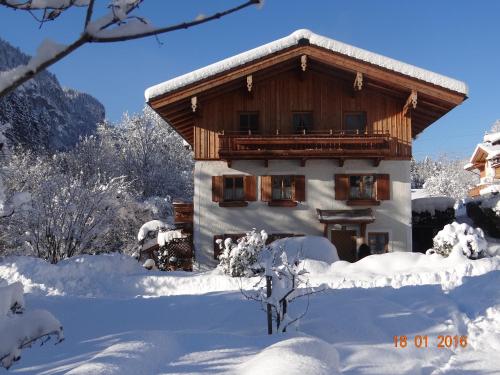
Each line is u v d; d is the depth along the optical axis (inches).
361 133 741.3
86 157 1581.0
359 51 693.3
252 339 193.3
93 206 800.9
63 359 172.7
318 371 131.2
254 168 738.8
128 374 137.3
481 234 585.3
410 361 187.8
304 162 729.6
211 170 738.8
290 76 750.5
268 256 241.9
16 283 170.1
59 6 76.5
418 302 293.4
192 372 147.3
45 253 767.7
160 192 1646.2
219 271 587.5
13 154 1186.6
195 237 729.0
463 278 344.5
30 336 157.1
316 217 730.2
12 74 72.1
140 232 920.9
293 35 698.8
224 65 695.7
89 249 853.8
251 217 731.4
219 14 74.2
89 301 337.4
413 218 832.3
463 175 2402.8
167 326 260.7
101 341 195.8
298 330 228.2
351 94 744.3
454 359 195.6
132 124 1739.7
